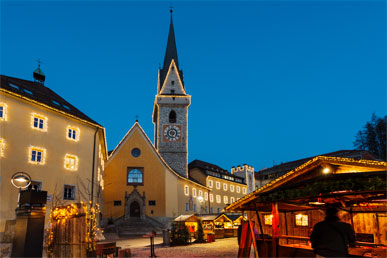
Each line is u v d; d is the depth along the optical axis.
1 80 27.00
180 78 75.62
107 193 50.38
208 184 70.88
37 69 39.50
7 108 25.75
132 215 50.16
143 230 46.88
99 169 39.72
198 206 62.09
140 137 54.19
